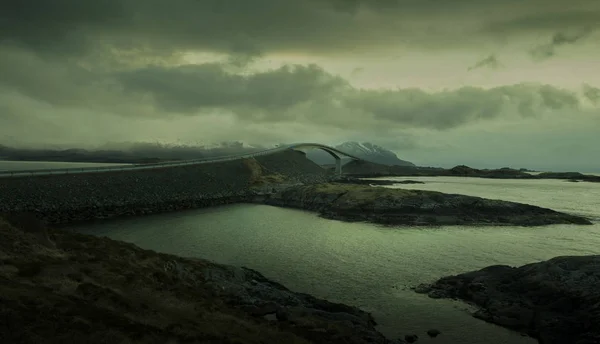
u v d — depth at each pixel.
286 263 61.66
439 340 36.16
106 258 42.31
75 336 19.97
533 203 151.12
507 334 37.31
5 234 37.94
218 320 31.17
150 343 22.06
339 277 54.66
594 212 128.25
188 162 171.38
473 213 110.38
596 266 42.38
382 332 37.75
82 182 118.69
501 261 64.25
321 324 35.62
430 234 88.81
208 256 65.50
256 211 126.75
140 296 32.44
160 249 70.12
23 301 22.44
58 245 42.97
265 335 29.92
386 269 58.72
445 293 47.62
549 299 40.75
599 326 33.84
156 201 126.00
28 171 114.81
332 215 115.50
